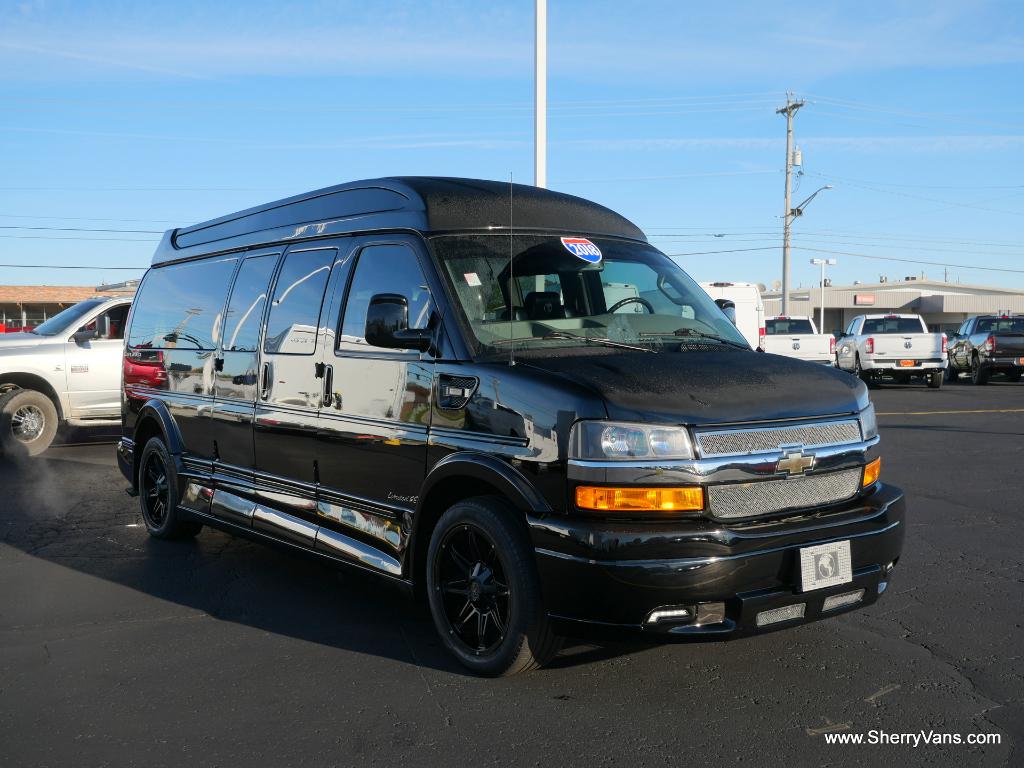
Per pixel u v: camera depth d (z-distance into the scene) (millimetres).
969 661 4500
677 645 4707
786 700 4047
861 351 23500
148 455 7219
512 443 4078
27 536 7266
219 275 6465
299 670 4434
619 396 3889
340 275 5215
